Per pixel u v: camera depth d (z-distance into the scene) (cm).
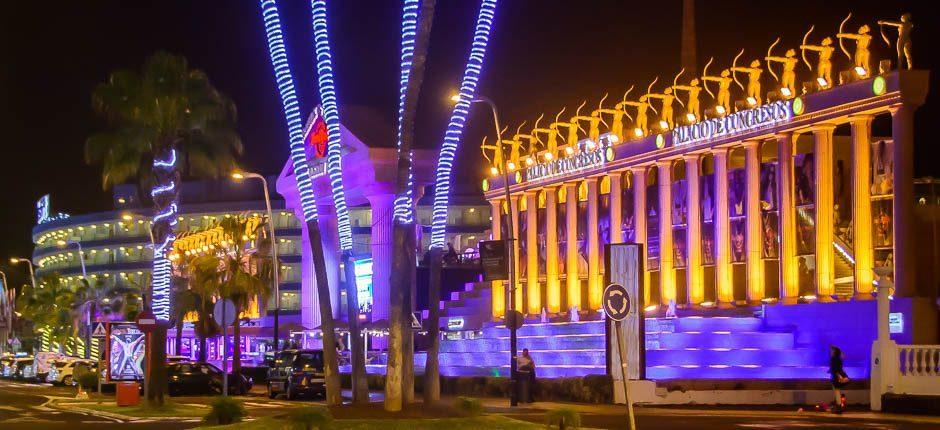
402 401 2527
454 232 11869
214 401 2659
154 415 3606
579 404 3903
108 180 4241
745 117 4894
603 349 4766
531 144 6669
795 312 4597
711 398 3825
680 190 5422
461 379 4838
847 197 4772
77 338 12812
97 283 12875
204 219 13575
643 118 5606
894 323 4100
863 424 2880
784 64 4744
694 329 4684
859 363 4194
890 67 4291
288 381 4781
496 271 4125
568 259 6297
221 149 4322
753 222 4906
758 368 4334
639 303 3959
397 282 2469
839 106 4403
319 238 2659
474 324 6869
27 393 5594
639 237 5697
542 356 5241
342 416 2369
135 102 4128
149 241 14900
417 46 2478
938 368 3331
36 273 17850
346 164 8038
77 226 15750
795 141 4772
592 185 6069
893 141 4203
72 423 3238
